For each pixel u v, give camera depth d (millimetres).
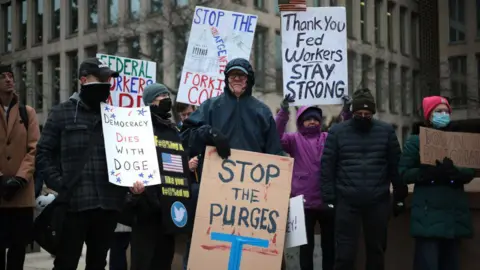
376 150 5191
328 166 5289
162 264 4934
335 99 6164
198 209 4555
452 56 29172
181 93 6617
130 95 6801
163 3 26516
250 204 4613
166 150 4754
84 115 4453
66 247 4367
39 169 4348
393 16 32469
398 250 5887
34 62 34375
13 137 5379
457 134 5156
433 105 5207
